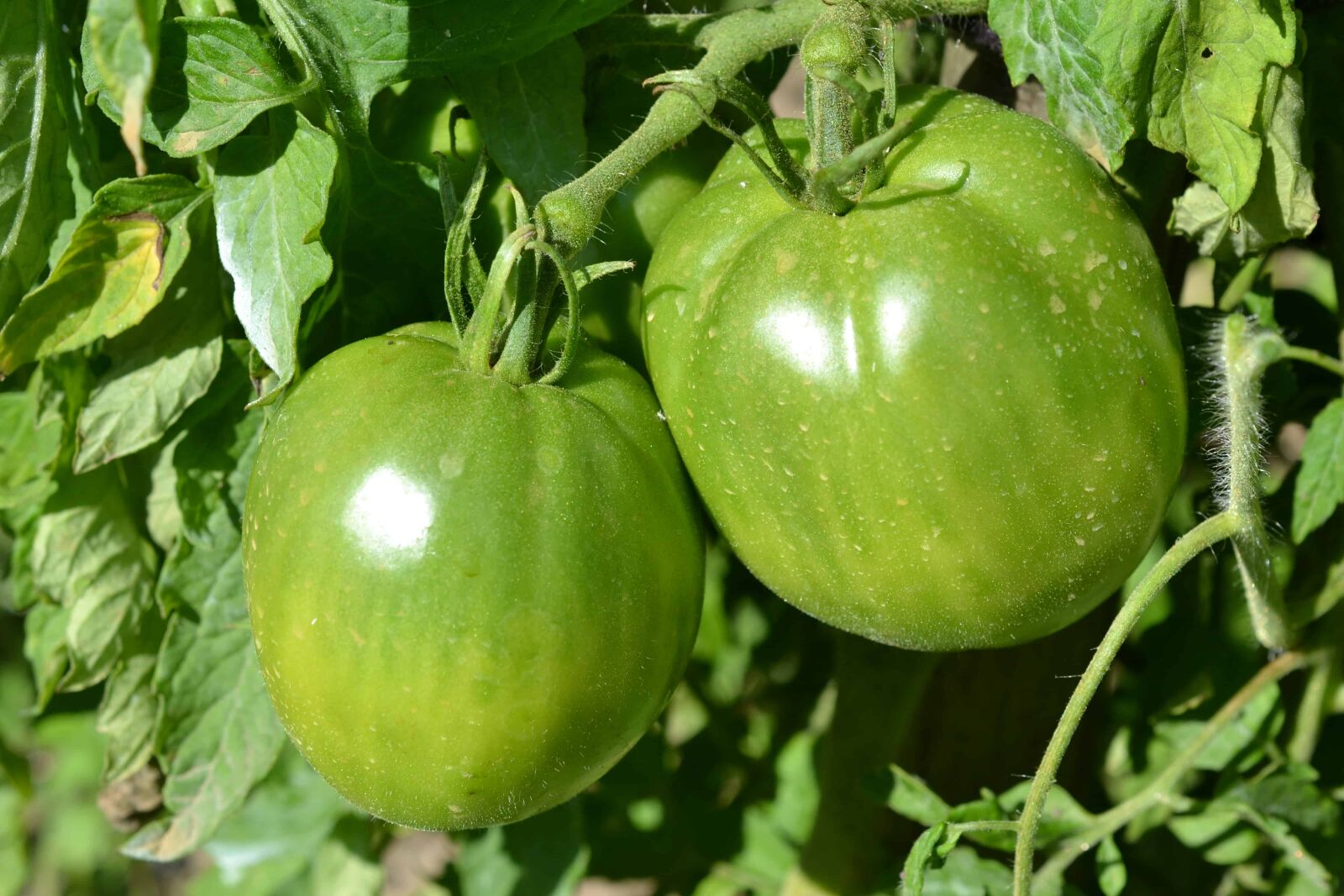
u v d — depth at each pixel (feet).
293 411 1.69
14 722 3.21
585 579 1.65
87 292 1.75
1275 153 1.73
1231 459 1.75
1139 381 1.66
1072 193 1.67
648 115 1.76
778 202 1.70
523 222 1.68
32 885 3.59
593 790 2.33
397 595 1.64
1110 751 2.14
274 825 2.27
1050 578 1.67
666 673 1.71
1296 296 2.06
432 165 1.81
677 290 1.71
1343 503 1.96
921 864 1.80
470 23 1.73
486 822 1.72
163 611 1.90
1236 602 2.07
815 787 2.31
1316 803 1.97
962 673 2.07
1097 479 1.65
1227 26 1.69
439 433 1.65
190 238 1.80
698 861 2.32
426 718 1.65
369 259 1.81
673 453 1.73
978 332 1.63
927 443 1.63
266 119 1.73
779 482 1.67
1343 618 1.97
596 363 1.73
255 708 1.94
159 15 1.68
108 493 1.97
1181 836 2.06
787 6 1.78
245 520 1.72
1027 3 1.71
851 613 1.71
